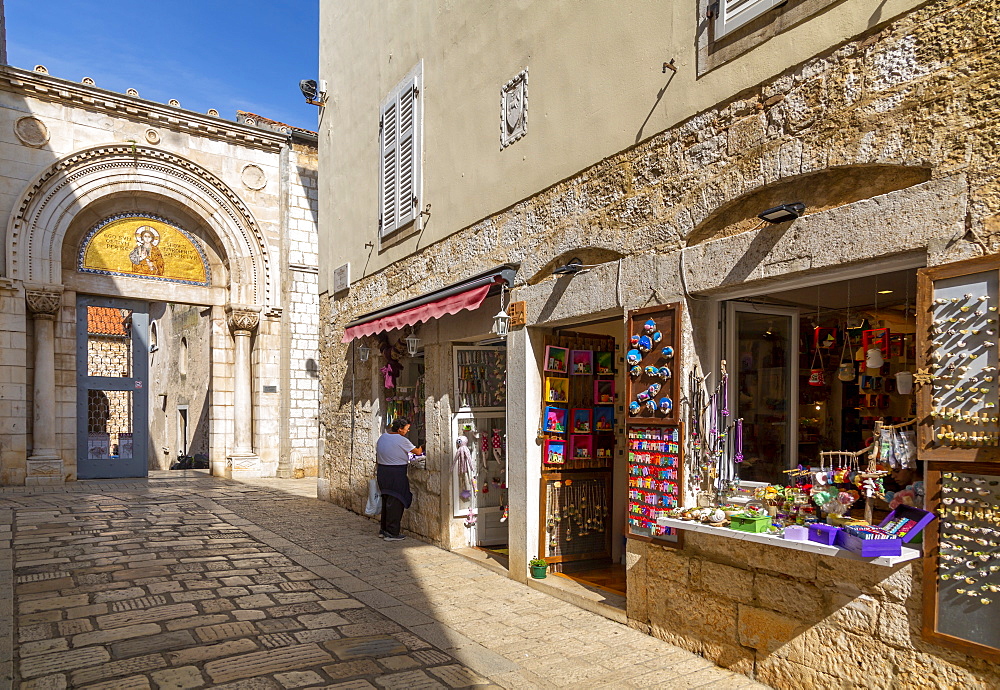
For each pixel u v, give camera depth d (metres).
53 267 13.10
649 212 4.88
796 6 3.89
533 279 6.13
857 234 3.54
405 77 8.55
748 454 4.70
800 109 3.84
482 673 4.10
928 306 3.23
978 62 3.09
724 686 3.91
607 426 6.49
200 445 20.34
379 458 8.16
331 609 5.34
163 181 14.41
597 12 5.39
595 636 4.75
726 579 4.18
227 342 15.55
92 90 13.49
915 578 3.24
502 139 6.57
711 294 4.51
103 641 4.54
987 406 3.00
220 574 6.34
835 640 3.57
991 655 2.91
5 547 7.26
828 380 4.62
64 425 13.57
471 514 7.69
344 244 10.63
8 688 3.81
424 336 8.16
